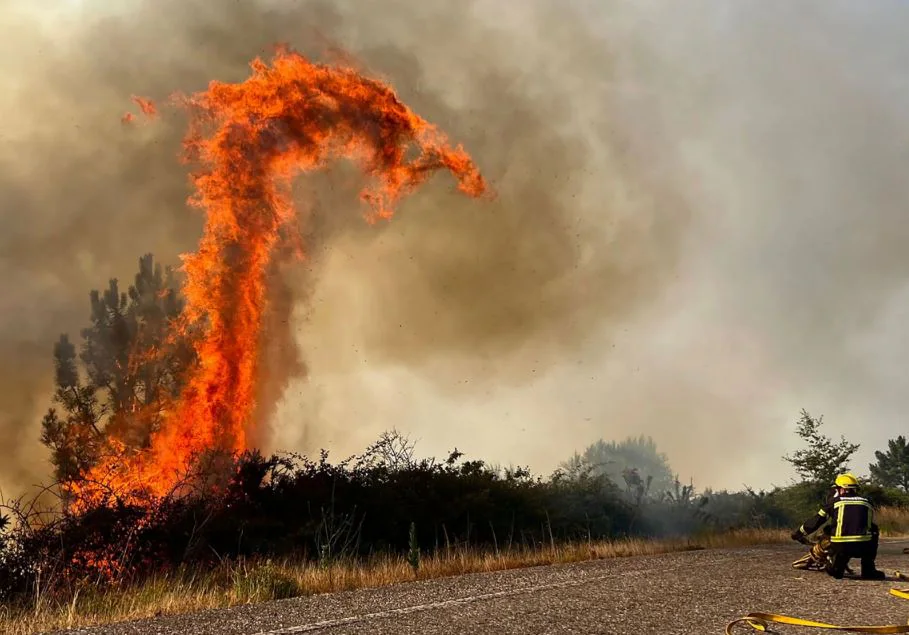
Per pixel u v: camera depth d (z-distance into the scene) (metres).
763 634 6.09
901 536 19.19
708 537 16.03
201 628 6.48
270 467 13.96
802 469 22.58
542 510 16.14
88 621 7.29
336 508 13.56
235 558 11.76
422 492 15.10
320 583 9.36
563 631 6.12
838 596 7.95
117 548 10.64
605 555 13.14
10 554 9.81
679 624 6.40
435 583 9.20
